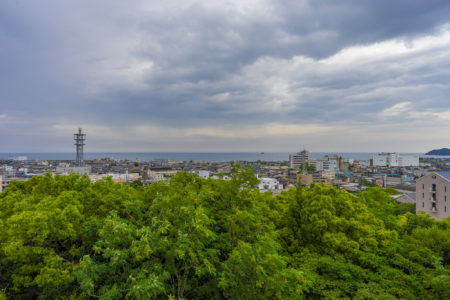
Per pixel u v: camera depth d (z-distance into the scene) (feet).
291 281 42.16
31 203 53.88
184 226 43.93
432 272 56.75
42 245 47.73
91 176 490.49
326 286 52.16
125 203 50.14
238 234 54.49
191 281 53.21
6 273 54.34
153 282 34.53
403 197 250.78
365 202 106.22
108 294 36.24
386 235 71.31
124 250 39.52
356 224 69.67
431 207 193.36
